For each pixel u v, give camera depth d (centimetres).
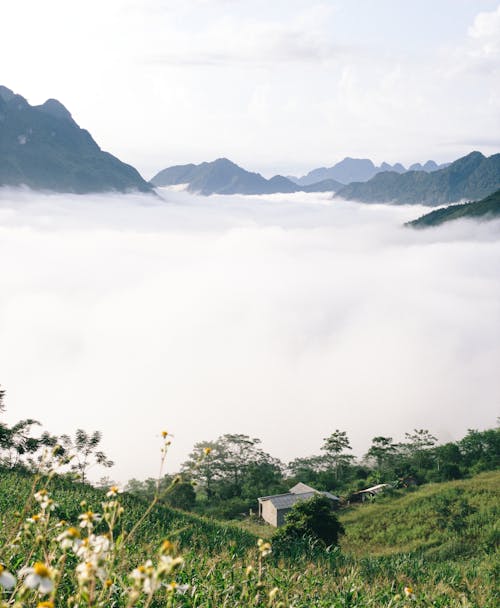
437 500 5753
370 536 5131
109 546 400
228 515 7656
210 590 754
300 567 1530
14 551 548
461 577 1677
